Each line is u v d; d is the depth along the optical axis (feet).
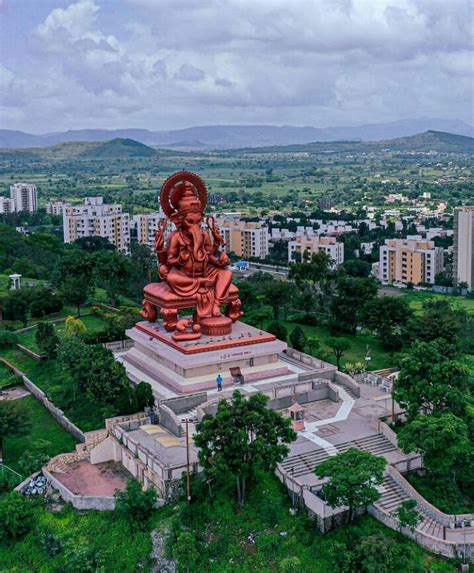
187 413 287.69
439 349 326.44
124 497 232.32
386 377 330.54
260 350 325.42
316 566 205.67
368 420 283.38
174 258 334.03
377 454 256.32
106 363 293.23
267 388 309.01
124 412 286.87
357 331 441.27
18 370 366.02
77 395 318.65
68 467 264.72
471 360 397.60
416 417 252.01
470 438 252.21
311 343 366.84
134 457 255.29
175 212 341.62
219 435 224.12
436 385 263.08
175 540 215.92
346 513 221.87
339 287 431.84
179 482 234.38
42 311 460.96
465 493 245.24
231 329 340.18
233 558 211.20
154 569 212.43
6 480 252.42
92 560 213.87
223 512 226.38
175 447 255.50
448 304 544.62
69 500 241.76
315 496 220.84
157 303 343.87
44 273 643.45
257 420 226.58
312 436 268.21
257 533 219.41
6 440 290.76
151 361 338.75
